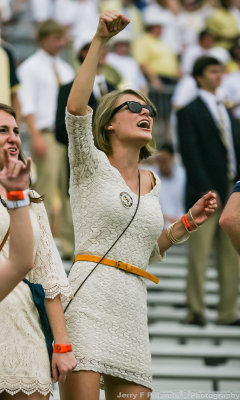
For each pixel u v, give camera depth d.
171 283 21.80
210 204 11.49
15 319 9.48
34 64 20.84
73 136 10.55
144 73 27.27
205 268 19.06
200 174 19.00
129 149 11.09
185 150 19.19
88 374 10.16
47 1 28.41
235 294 19.45
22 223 8.09
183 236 11.59
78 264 10.62
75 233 10.79
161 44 28.66
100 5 29.25
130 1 29.95
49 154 20.53
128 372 10.38
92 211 10.62
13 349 9.40
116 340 10.36
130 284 10.56
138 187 11.09
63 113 16.69
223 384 17.42
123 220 10.60
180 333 18.94
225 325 19.48
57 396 14.70
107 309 10.39
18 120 17.84
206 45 29.30
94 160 10.69
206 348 18.72
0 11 28.30
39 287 9.76
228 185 19.33
